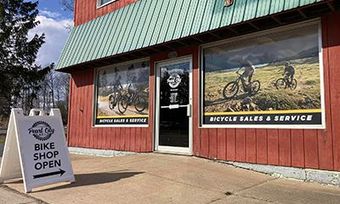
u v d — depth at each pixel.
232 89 7.89
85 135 11.73
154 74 9.66
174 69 9.17
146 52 9.53
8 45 29.92
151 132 9.55
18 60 30.31
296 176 6.67
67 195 5.53
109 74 11.20
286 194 5.54
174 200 5.19
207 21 7.68
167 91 9.30
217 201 5.14
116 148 10.56
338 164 6.20
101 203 5.08
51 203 5.15
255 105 7.45
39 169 6.00
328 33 6.52
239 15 7.09
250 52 7.66
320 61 6.60
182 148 8.75
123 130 10.43
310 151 6.56
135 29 9.59
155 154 9.10
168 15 8.76
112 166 7.82
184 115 8.79
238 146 7.60
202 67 8.49
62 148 6.46
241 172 7.07
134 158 8.66
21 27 30.39
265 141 7.19
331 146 6.31
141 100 10.05
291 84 6.96
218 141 7.98
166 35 8.48
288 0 6.45
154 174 6.75
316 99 6.61
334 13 6.48
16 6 30.94
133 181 6.28
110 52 10.02
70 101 12.57
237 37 7.83
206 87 8.38
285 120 6.97
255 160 7.28
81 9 12.50
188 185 5.97
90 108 11.65
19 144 5.91
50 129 6.41
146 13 9.54
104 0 11.64
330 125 6.35
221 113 8.03
